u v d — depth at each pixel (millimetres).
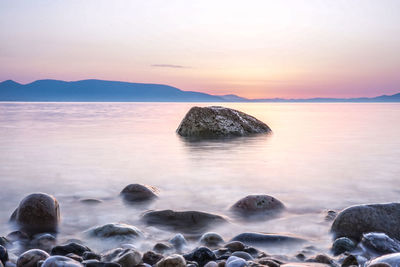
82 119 28781
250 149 10992
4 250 3098
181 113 44906
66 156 9516
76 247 3285
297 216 4473
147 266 2938
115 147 11438
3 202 5070
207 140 13594
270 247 3516
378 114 42938
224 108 16297
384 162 8570
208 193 5598
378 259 2859
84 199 5137
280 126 21766
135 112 47969
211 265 2910
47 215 4105
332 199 5242
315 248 3490
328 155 9742
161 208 4785
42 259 2932
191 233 3887
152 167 7898
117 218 4352
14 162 8516
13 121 25250
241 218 4418
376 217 3766
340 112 51906
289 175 7031
